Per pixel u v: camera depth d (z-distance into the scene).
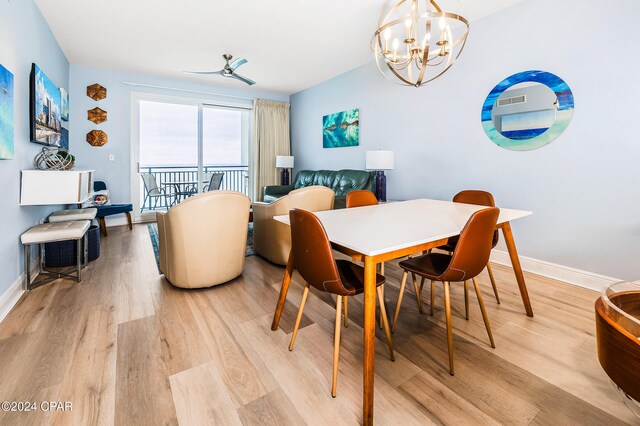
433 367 1.61
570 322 2.06
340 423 1.26
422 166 3.95
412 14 2.00
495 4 2.96
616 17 2.40
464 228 1.45
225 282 2.72
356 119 4.93
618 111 2.43
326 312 2.21
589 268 2.66
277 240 3.04
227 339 1.85
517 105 3.00
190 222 2.39
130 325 2.00
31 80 2.77
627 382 0.52
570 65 2.65
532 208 2.98
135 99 5.20
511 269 3.10
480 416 1.29
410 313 2.21
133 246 3.90
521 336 1.89
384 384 1.49
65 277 2.80
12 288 2.29
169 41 3.85
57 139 3.70
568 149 2.71
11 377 1.49
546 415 1.29
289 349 1.75
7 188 2.28
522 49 2.93
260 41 3.84
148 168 6.68
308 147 6.24
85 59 4.50
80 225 2.79
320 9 3.07
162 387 1.45
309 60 4.52
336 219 1.85
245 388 1.45
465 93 3.42
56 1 2.95
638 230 2.40
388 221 1.78
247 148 6.75
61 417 1.26
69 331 1.91
